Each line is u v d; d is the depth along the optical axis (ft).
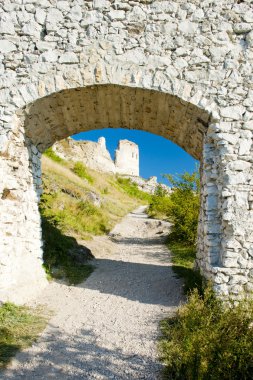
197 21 21.31
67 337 15.78
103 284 25.07
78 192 57.77
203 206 22.75
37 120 23.61
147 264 32.53
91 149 132.77
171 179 43.24
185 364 11.89
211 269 19.80
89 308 19.88
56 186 52.13
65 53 21.45
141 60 21.20
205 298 16.62
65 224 39.75
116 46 21.35
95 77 21.26
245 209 19.65
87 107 24.53
